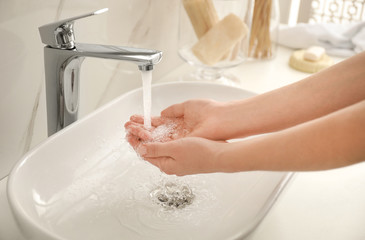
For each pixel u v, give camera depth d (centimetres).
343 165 47
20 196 57
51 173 65
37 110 73
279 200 62
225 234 57
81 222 61
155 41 100
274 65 120
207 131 70
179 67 115
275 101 67
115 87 92
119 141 78
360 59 61
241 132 69
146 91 65
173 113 76
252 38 120
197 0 94
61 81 63
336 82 62
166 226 62
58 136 66
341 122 45
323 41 130
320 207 66
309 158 48
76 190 67
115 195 68
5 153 70
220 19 97
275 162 51
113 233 60
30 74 69
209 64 100
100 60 85
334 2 170
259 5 115
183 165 60
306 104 64
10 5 62
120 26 86
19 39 65
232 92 89
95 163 73
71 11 73
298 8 174
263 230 61
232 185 71
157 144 61
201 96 90
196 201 68
